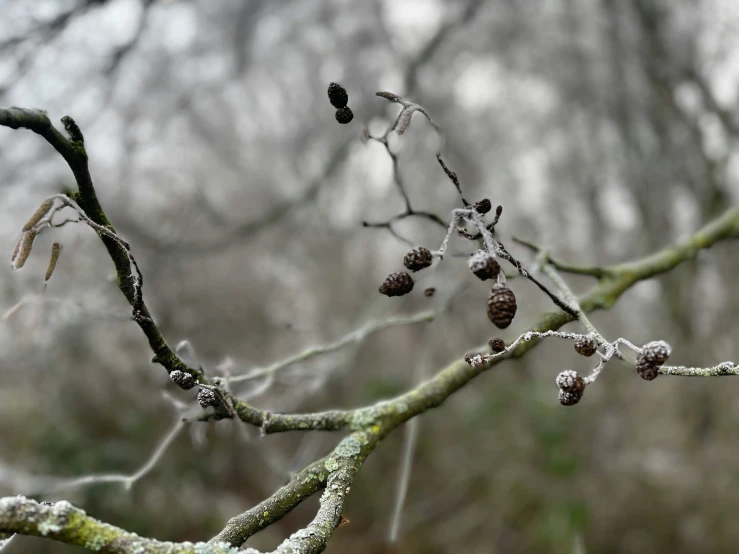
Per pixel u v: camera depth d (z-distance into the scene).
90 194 1.12
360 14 6.44
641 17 5.29
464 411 7.01
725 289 5.42
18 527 0.88
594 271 2.11
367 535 6.77
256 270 7.82
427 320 2.43
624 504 5.63
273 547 5.85
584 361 6.42
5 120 0.99
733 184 5.39
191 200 6.70
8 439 5.38
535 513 5.91
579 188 7.60
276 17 5.88
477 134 8.27
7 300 4.31
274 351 7.46
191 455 5.95
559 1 6.18
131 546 0.93
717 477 5.32
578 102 6.98
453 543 6.29
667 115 5.59
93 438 5.54
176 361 1.26
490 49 7.00
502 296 0.98
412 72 4.66
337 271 9.00
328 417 1.47
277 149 9.12
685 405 5.58
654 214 5.99
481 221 1.05
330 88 1.24
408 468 2.03
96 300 4.60
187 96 5.32
